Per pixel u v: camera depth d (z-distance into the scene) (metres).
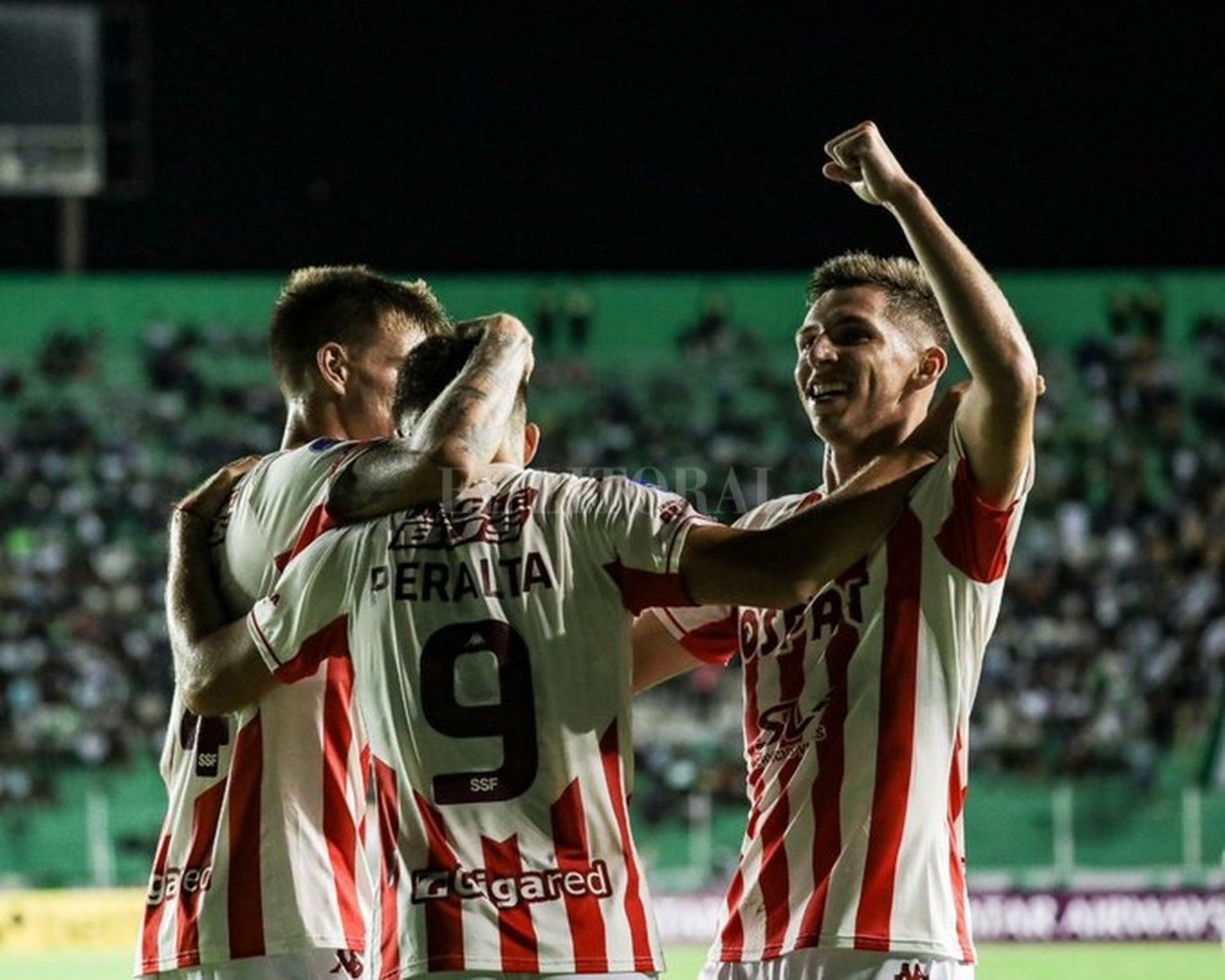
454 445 4.63
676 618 5.48
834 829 4.91
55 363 32.28
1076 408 32.09
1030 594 28.86
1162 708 26.88
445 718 4.54
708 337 33.34
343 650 4.95
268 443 31.98
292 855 5.32
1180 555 29.80
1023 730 26.41
